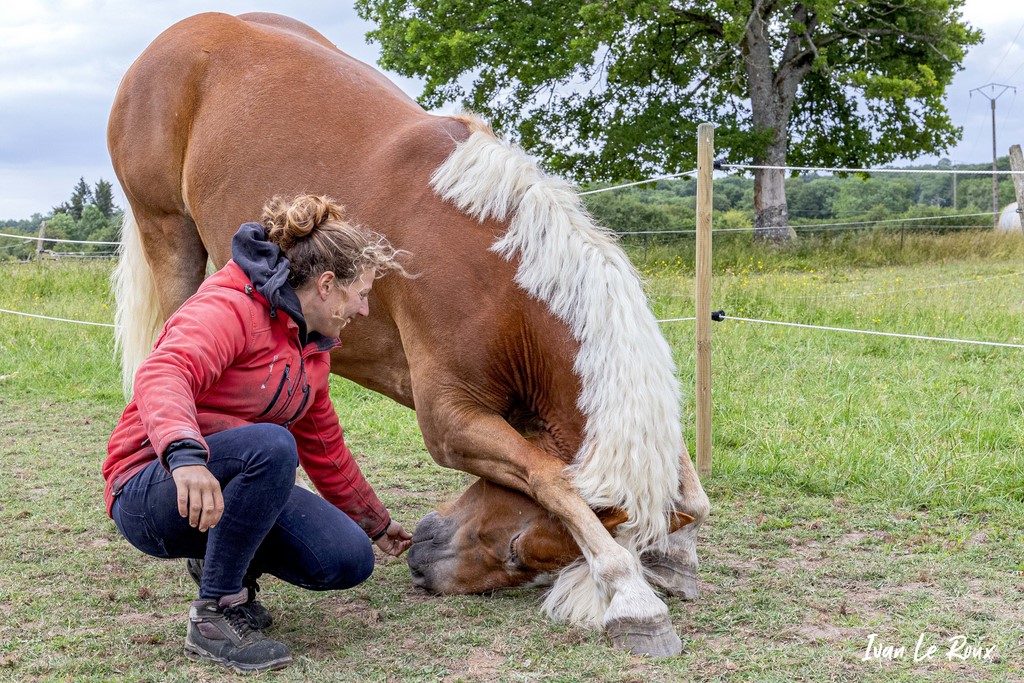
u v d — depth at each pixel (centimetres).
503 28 1873
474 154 288
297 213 234
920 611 268
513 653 245
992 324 800
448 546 290
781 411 522
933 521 356
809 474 410
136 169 379
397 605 287
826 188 4888
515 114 2020
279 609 286
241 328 230
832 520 362
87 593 298
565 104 2083
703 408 423
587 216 286
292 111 335
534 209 274
